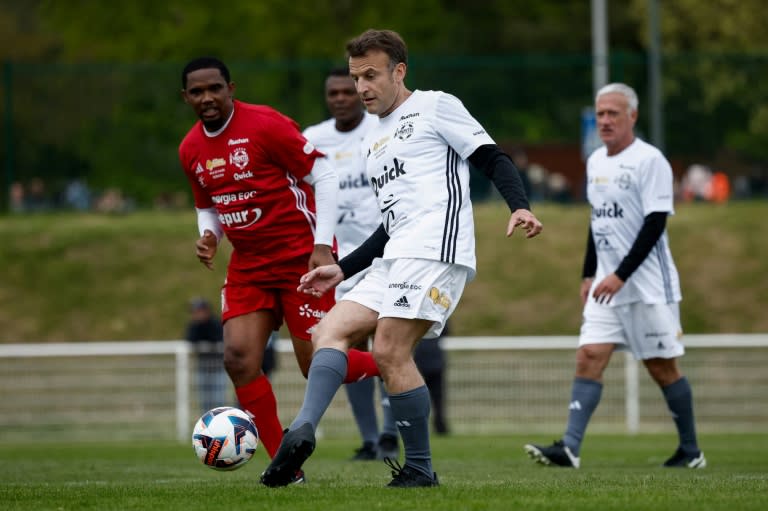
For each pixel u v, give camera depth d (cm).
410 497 1830
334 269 2025
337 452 4119
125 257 8106
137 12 13662
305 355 2434
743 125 8788
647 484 2170
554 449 2986
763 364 5559
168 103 8925
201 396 5478
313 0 13188
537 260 7925
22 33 15450
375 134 2033
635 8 13075
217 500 1856
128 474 2823
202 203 2494
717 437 4984
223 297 2422
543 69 8694
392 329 1930
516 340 5506
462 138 1970
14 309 7650
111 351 5466
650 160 2991
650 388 5559
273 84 8631
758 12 12450
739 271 7725
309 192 2425
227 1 13275
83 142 8794
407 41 13250
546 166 8681
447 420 5553
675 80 8781
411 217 1958
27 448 4741
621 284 2941
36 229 8406
